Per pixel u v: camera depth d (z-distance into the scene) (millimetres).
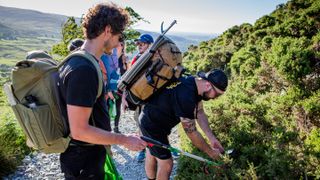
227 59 19141
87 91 2053
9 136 6238
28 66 2227
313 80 5074
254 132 4062
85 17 2205
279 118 4207
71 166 2385
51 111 2215
